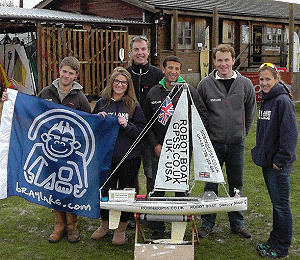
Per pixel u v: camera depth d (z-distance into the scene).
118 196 3.80
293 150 3.82
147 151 4.77
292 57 14.04
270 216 5.09
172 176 4.03
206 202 3.73
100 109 4.41
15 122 4.27
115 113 4.36
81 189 4.26
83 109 4.50
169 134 4.02
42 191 4.30
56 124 4.25
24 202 5.65
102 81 13.51
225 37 18.66
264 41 20.67
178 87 4.27
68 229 4.46
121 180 4.36
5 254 4.16
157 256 3.79
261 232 4.65
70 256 4.12
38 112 4.25
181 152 4.02
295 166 7.20
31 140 4.27
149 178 4.90
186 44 17.02
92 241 4.48
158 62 15.81
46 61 12.37
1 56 14.92
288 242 4.03
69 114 4.23
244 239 4.48
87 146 4.23
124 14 16.36
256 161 4.08
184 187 4.02
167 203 3.76
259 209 5.30
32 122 4.25
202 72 17.53
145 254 3.80
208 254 4.15
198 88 4.55
